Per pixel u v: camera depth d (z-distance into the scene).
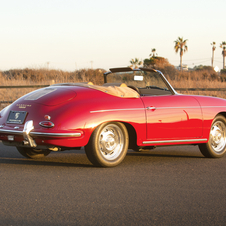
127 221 4.80
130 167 8.23
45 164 8.45
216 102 9.73
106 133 8.02
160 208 5.34
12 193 6.02
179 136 8.98
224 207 5.44
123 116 8.05
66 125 7.43
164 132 8.72
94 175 7.36
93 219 4.86
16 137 7.79
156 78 9.53
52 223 4.70
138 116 8.29
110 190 6.29
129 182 6.86
